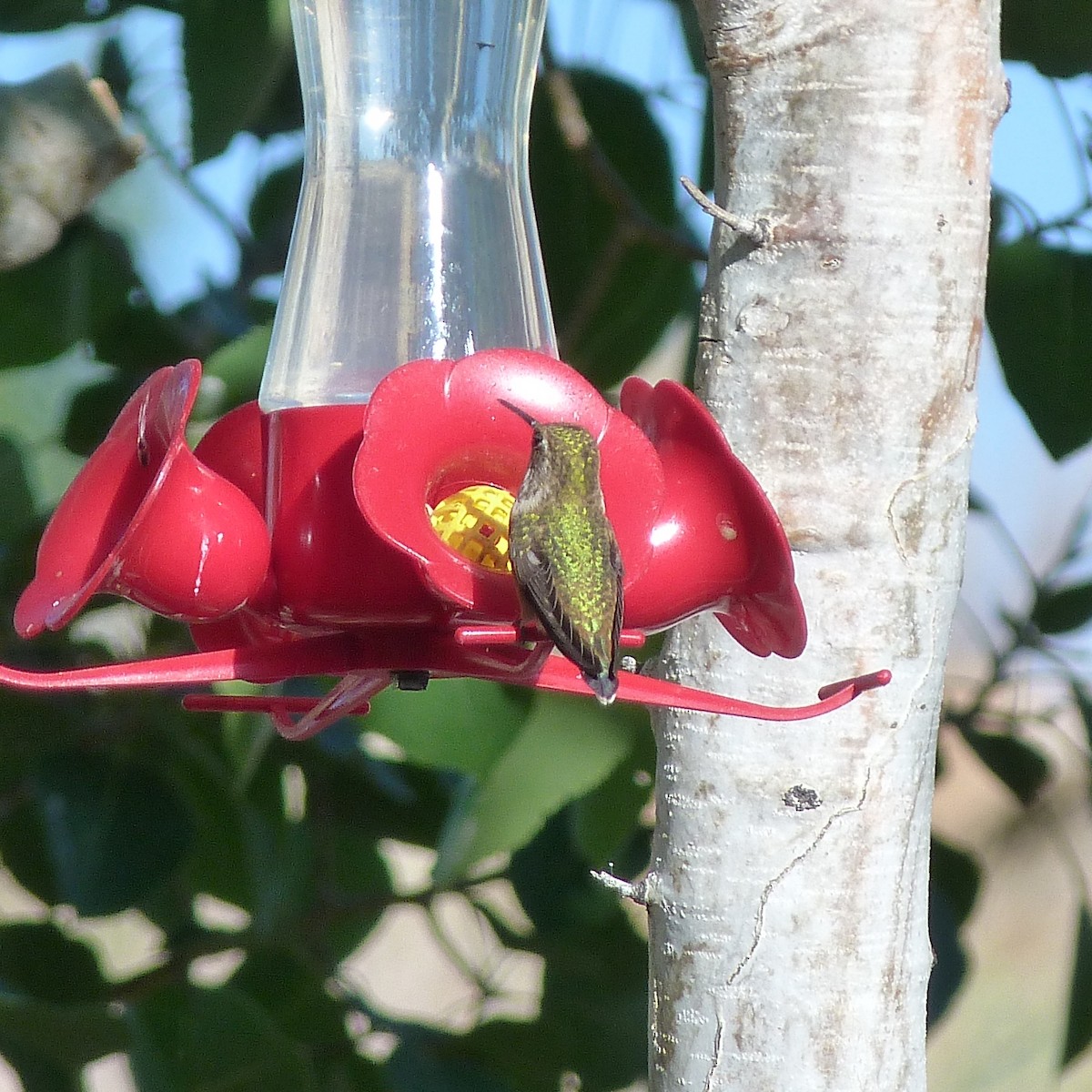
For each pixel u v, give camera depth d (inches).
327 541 126.1
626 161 137.8
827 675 127.2
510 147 130.5
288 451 126.6
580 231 137.6
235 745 135.0
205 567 125.6
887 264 127.1
